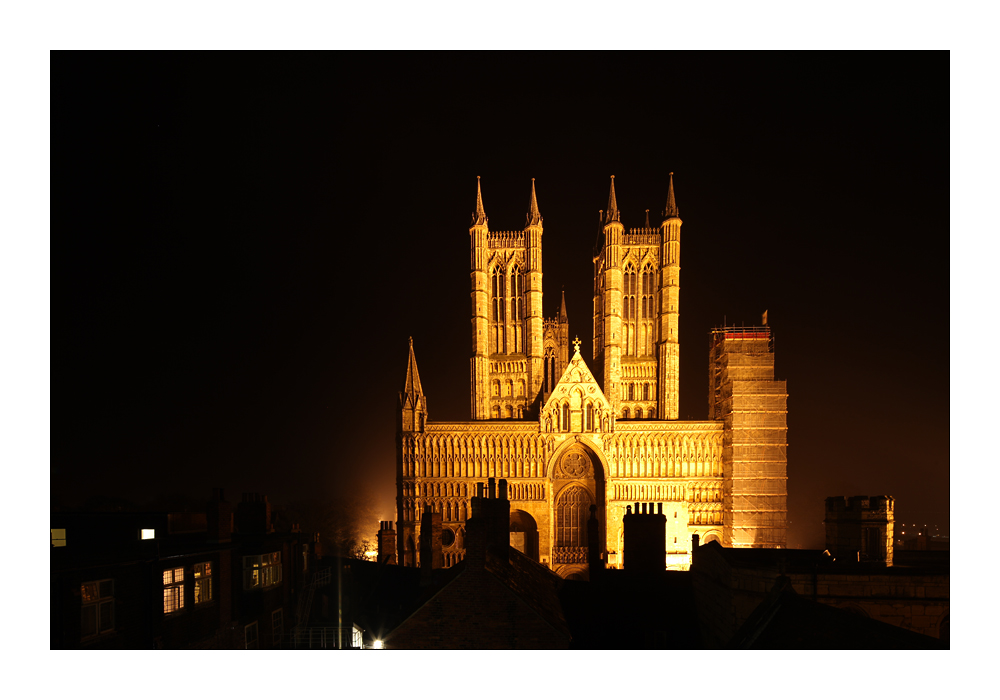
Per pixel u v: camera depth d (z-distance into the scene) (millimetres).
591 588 35750
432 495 123812
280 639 45469
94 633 29359
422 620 24922
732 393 115812
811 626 19094
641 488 120438
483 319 156125
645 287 156750
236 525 52375
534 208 160000
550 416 123438
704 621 35094
